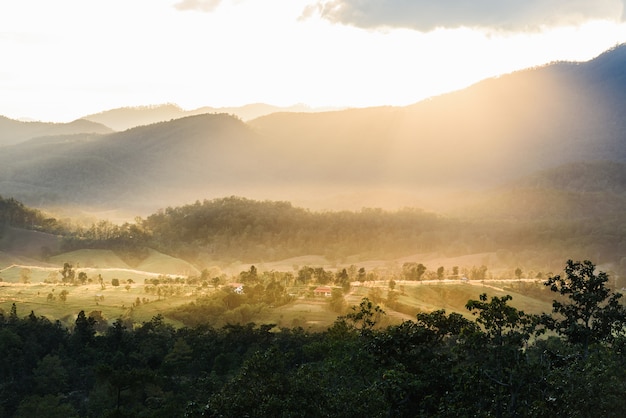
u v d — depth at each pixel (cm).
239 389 4431
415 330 4441
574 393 3709
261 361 4462
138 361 13338
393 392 3956
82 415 10381
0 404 11100
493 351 3838
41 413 10188
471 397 3753
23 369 12775
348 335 6216
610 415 3700
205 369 12950
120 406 9819
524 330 4000
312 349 7219
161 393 10619
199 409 4425
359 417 4147
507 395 3759
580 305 4594
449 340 6512
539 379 3644
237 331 14912
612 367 3981
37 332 15050
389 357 4466
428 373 4122
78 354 14012
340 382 5194
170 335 15838
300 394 4241
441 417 3719
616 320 4572
